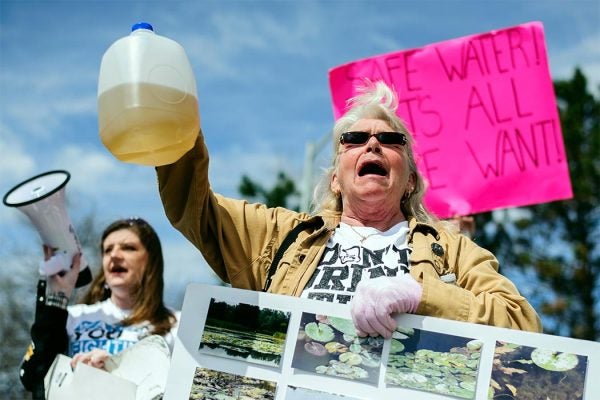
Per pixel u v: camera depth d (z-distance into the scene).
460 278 2.74
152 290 4.02
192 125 2.38
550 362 2.26
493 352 2.30
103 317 3.98
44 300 3.78
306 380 2.38
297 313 2.45
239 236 2.88
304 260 2.78
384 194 2.82
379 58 5.34
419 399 2.30
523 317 2.56
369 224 2.88
